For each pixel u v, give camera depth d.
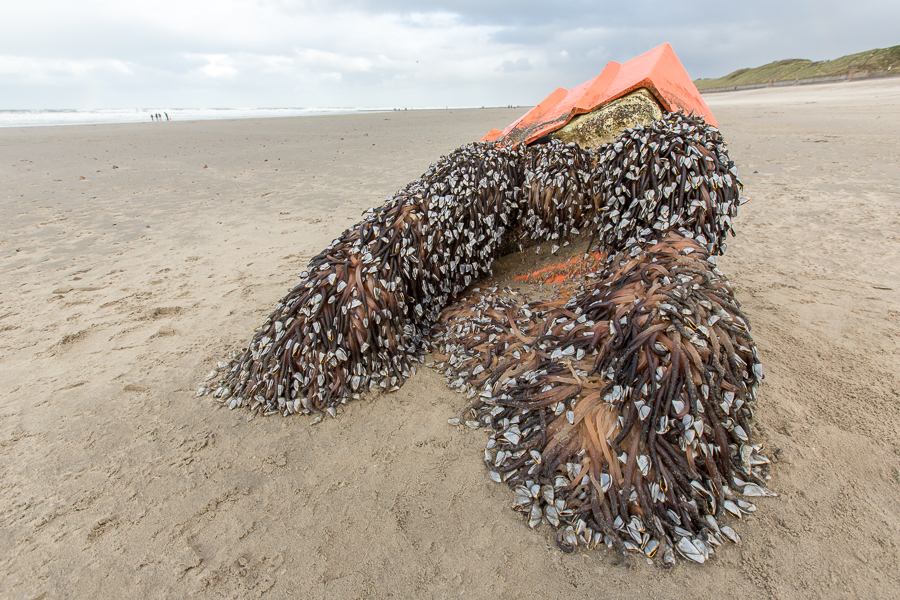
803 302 3.49
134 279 4.93
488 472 2.14
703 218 2.45
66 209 8.34
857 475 1.98
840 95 27.91
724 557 1.70
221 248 5.89
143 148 18.09
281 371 2.64
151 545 1.89
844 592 1.55
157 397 2.89
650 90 3.20
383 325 2.73
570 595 1.61
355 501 2.05
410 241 2.80
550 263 3.28
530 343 2.62
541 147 3.16
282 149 16.61
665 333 1.87
